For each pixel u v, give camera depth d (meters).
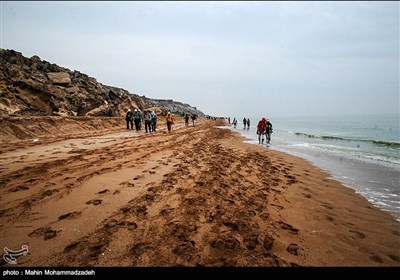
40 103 22.12
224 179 6.71
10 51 31.47
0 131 12.28
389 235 4.00
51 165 6.93
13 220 3.61
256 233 3.72
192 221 3.95
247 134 28.67
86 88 35.94
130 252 2.98
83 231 3.41
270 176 7.67
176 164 8.19
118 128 24.11
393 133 35.91
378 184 7.46
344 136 30.08
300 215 4.63
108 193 4.94
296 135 30.59
